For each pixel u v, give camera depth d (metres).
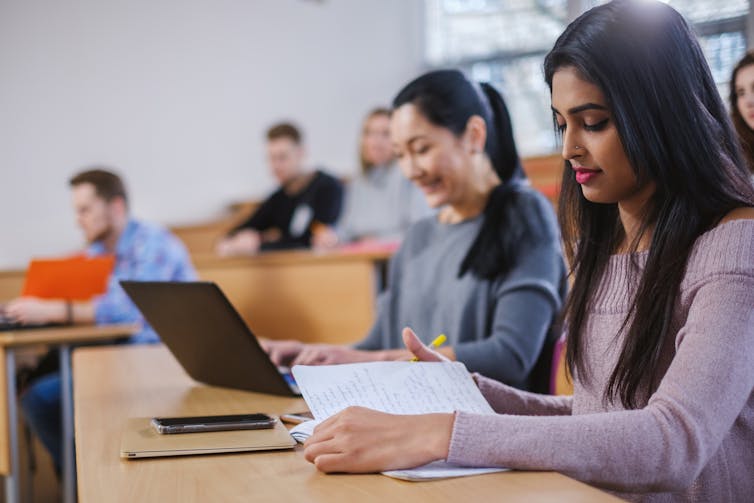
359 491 0.77
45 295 2.98
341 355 1.45
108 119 5.68
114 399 1.42
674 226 0.94
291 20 6.47
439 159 1.66
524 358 1.51
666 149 0.92
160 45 5.93
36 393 3.11
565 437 0.81
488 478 0.79
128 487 0.82
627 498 0.97
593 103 0.92
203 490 0.80
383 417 0.85
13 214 5.27
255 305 3.68
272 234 4.95
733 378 0.82
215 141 6.17
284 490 0.78
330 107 6.61
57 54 5.48
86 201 3.41
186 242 5.87
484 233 1.63
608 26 0.92
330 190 4.87
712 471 0.94
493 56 6.48
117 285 3.30
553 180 4.63
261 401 1.33
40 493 3.41
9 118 5.29
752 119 1.73
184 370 1.62
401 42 6.80
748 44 4.24
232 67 6.24
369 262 3.42
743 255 0.88
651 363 0.96
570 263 1.13
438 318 1.70
